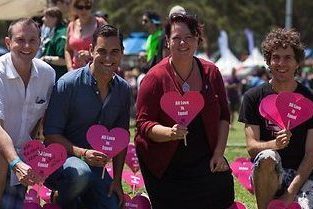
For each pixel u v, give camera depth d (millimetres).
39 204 6766
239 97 26391
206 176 6656
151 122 6547
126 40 35812
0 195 6465
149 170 6773
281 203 6469
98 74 6504
